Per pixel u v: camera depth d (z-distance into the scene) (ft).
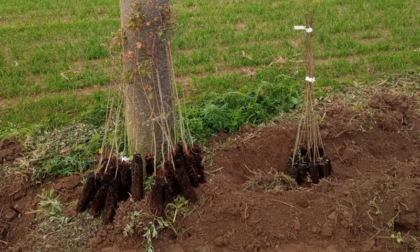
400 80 14.58
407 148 11.42
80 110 13.89
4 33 19.17
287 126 11.78
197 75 15.71
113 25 19.79
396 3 20.40
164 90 10.17
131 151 10.52
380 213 9.62
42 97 14.73
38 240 9.82
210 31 18.60
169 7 9.87
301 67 15.43
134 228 9.50
